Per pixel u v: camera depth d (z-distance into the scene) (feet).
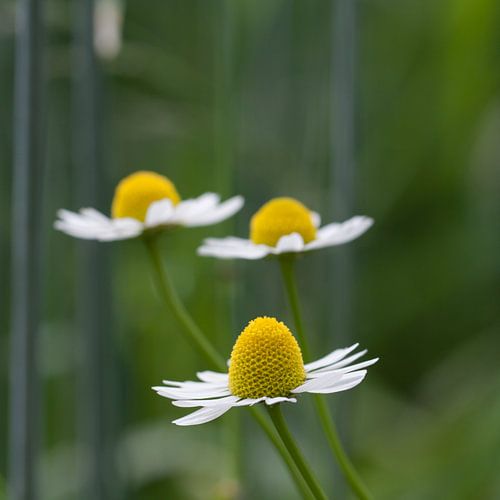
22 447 0.98
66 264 1.26
